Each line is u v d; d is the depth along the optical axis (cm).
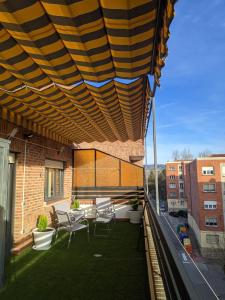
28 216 568
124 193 936
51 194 755
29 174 579
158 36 205
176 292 123
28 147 576
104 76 296
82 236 679
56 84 328
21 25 191
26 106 434
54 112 470
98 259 490
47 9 174
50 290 359
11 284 377
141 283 380
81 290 359
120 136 800
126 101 410
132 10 173
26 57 249
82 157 962
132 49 229
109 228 780
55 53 239
